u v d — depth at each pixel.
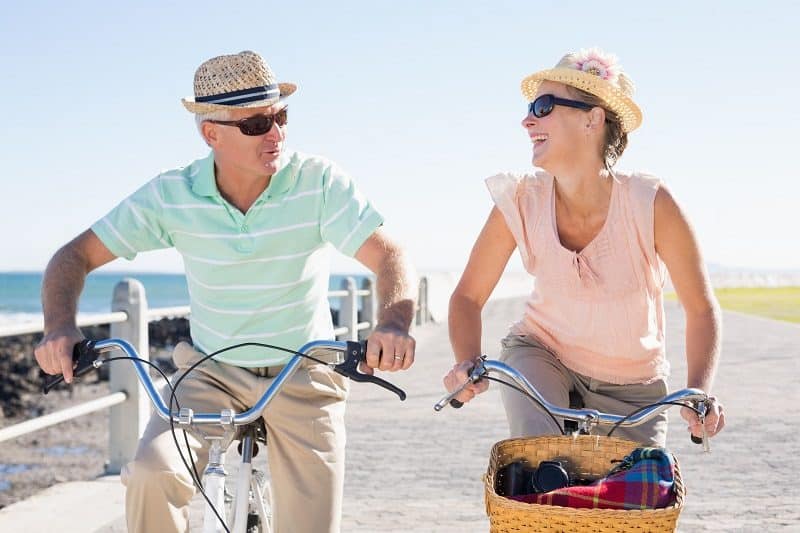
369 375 2.69
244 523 2.97
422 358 16.23
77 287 3.33
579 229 3.65
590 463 2.98
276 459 3.42
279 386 2.75
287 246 3.36
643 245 3.57
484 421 9.73
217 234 3.36
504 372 3.02
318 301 3.48
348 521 5.97
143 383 2.83
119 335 7.39
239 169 3.33
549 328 3.75
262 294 3.38
